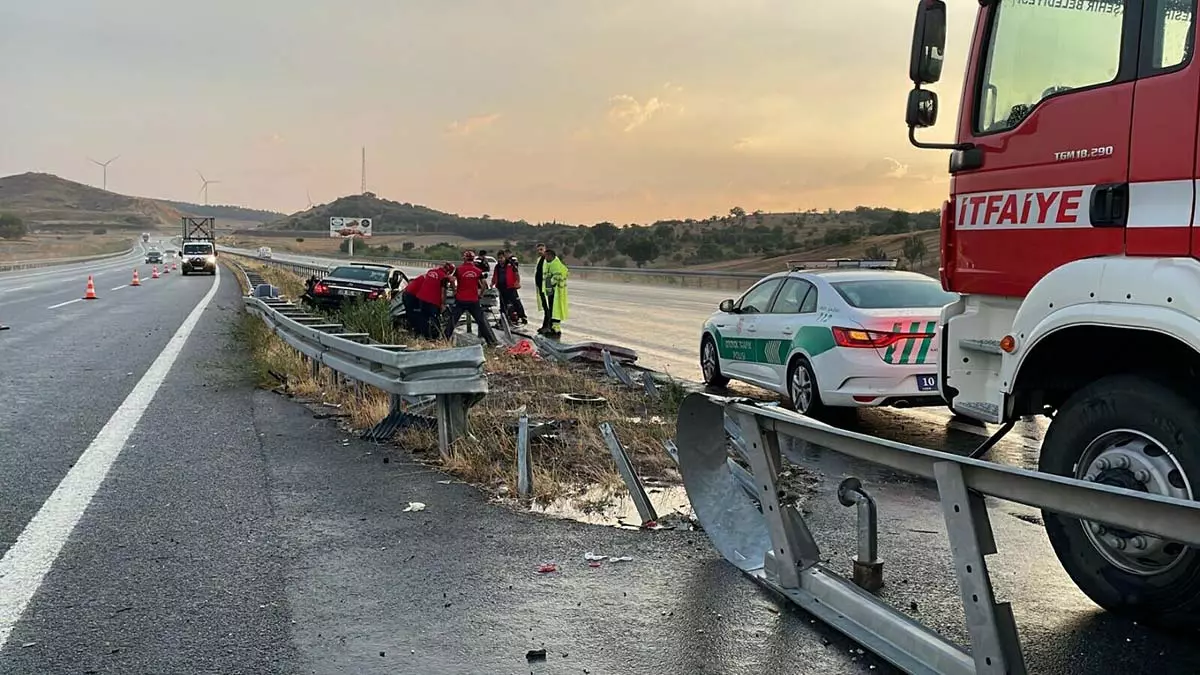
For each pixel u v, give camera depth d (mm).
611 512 5930
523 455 6352
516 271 21391
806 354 9141
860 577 4535
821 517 5852
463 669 3697
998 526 5691
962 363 5191
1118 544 3992
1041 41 4629
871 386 8469
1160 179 3961
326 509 5930
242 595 4469
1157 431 3857
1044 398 4777
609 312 24797
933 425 9250
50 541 5246
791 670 3674
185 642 3936
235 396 10328
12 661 3744
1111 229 4172
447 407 7297
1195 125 3822
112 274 55625
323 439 8070
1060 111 4465
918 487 6660
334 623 4145
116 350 14789
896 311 8594
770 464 4430
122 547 5160
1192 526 2467
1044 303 4355
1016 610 4344
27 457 7305
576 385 10789
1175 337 3709
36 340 16422
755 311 10766
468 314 18141
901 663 3570
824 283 9398
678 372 13211
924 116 4961
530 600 4422
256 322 16266
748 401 4633
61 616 4203
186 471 6895
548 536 5410
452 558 5016
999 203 4855
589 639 3980
